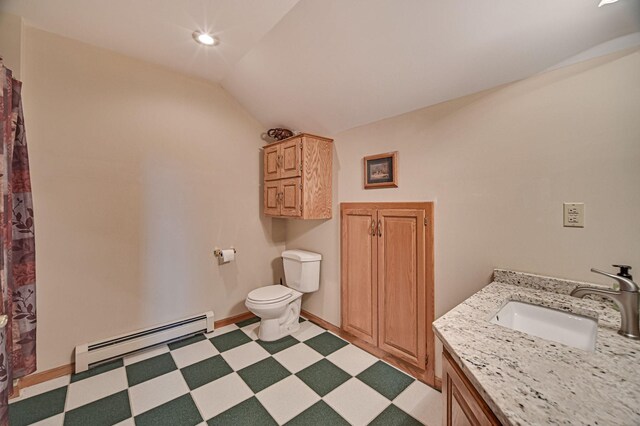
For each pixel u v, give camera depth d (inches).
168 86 90.1
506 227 58.2
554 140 51.8
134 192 84.0
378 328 82.9
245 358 80.7
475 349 31.4
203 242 98.8
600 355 30.1
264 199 111.1
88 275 76.6
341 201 95.3
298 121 101.3
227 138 104.5
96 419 57.3
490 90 60.0
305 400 63.4
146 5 60.7
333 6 56.7
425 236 71.6
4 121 50.7
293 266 103.5
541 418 21.1
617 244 45.7
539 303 46.9
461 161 65.1
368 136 86.1
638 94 43.3
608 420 20.7
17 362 59.9
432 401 63.5
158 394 64.9
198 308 97.7
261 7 60.9
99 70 77.7
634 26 42.1
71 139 73.7
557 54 49.5
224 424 56.4
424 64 61.5
